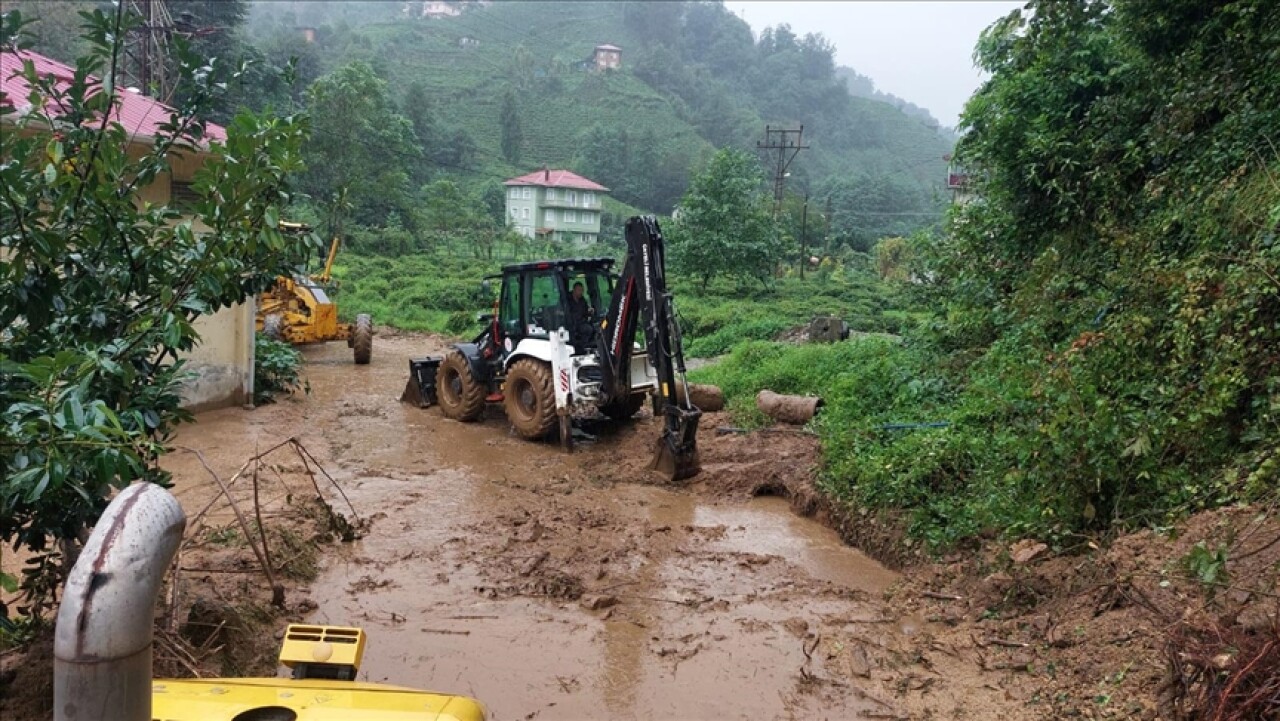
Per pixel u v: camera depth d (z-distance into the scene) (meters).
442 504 7.89
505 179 83.25
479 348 11.87
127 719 1.37
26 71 3.73
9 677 3.87
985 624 5.33
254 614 5.14
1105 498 5.83
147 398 4.04
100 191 3.86
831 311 26.66
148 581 1.40
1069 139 10.23
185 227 3.94
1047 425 5.86
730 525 7.69
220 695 2.28
